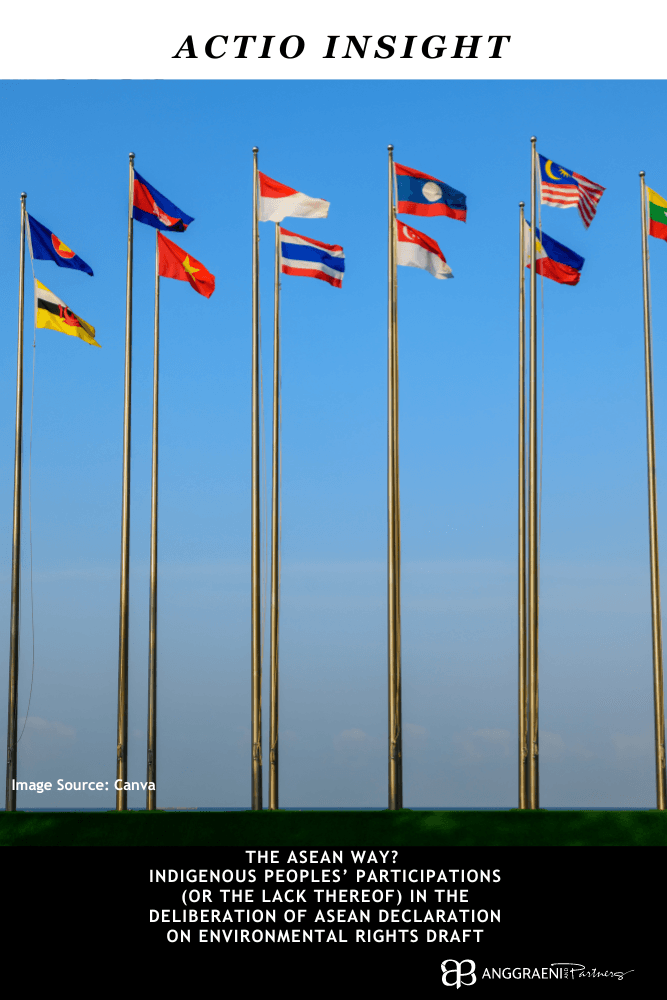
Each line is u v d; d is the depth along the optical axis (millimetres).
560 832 34281
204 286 42531
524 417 40719
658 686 38312
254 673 38562
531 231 39531
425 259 39344
